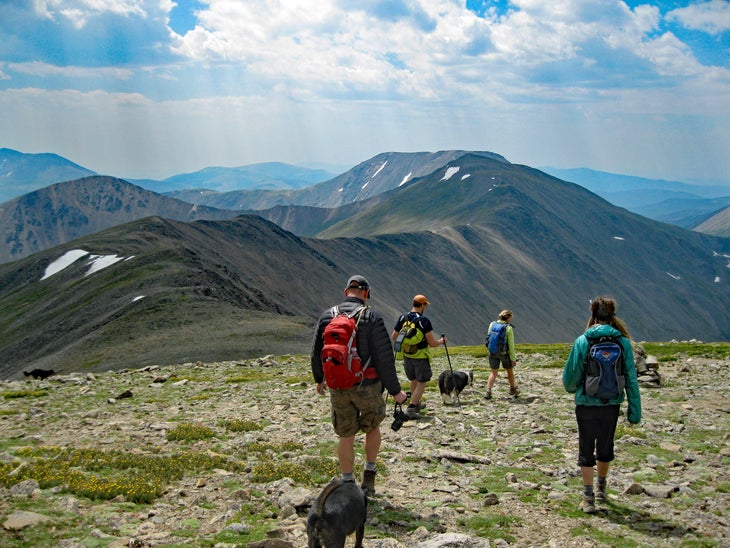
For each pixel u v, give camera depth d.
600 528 7.89
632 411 8.55
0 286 192.88
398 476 10.35
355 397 7.96
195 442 12.86
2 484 9.00
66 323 114.94
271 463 10.73
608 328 8.65
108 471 10.12
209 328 83.25
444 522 8.00
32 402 20.44
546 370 28.67
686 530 7.76
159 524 7.72
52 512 7.86
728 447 12.46
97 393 22.91
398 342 15.70
